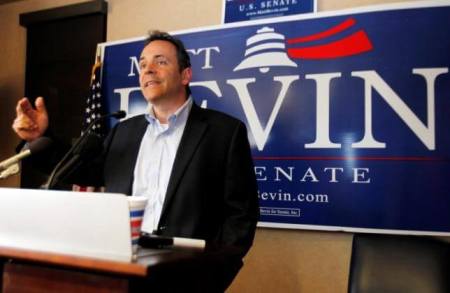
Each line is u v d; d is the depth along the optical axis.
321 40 2.19
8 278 0.81
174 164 1.53
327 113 2.14
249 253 2.29
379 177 2.02
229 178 1.52
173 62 1.65
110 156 1.68
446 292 1.53
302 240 2.19
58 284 0.76
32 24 3.20
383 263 1.64
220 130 1.59
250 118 2.30
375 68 2.07
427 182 1.95
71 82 3.01
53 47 3.12
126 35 2.83
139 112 2.60
